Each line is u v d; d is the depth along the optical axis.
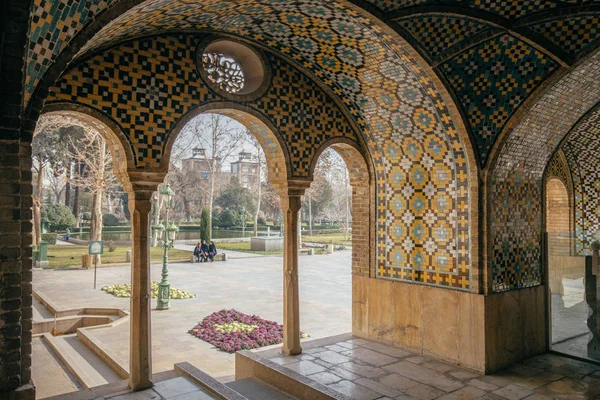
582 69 5.13
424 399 4.93
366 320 7.21
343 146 6.99
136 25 4.48
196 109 5.45
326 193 44.72
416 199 6.55
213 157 29.02
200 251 21.94
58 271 17.86
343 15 4.89
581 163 8.73
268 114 6.11
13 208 2.89
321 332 9.18
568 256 6.56
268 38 5.80
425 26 5.00
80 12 2.99
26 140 3.07
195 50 5.48
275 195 37.84
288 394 5.31
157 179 5.14
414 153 6.50
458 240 6.06
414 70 5.49
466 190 5.95
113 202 51.88
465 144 5.80
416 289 6.52
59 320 9.83
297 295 6.49
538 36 4.93
